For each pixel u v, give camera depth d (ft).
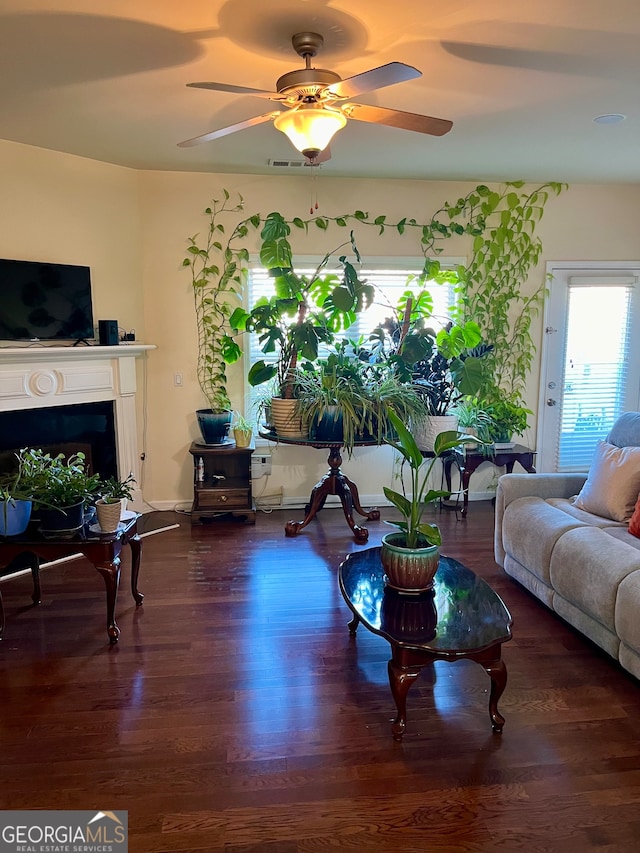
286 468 16.20
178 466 15.79
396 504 7.89
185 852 5.56
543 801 6.17
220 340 15.39
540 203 15.92
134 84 9.12
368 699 7.86
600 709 7.65
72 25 7.30
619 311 16.81
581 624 9.07
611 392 17.15
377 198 15.38
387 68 6.10
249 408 15.89
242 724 7.34
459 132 11.41
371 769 6.61
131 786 6.35
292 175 14.94
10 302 12.30
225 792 6.27
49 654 8.90
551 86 9.24
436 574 8.57
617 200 16.24
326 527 14.69
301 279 13.94
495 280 16.12
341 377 13.33
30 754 6.82
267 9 6.94
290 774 6.53
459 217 15.75
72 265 13.28
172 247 14.89
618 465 10.36
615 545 8.87
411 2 6.79
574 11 7.02
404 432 7.63
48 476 9.08
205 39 7.68
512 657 8.87
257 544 13.44
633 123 10.98
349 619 10.00
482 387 14.99
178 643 9.21
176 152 12.86
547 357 16.69
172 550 13.08
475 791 6.30
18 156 12.33
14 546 8.95
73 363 13.24
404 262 15.74
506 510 11.46
